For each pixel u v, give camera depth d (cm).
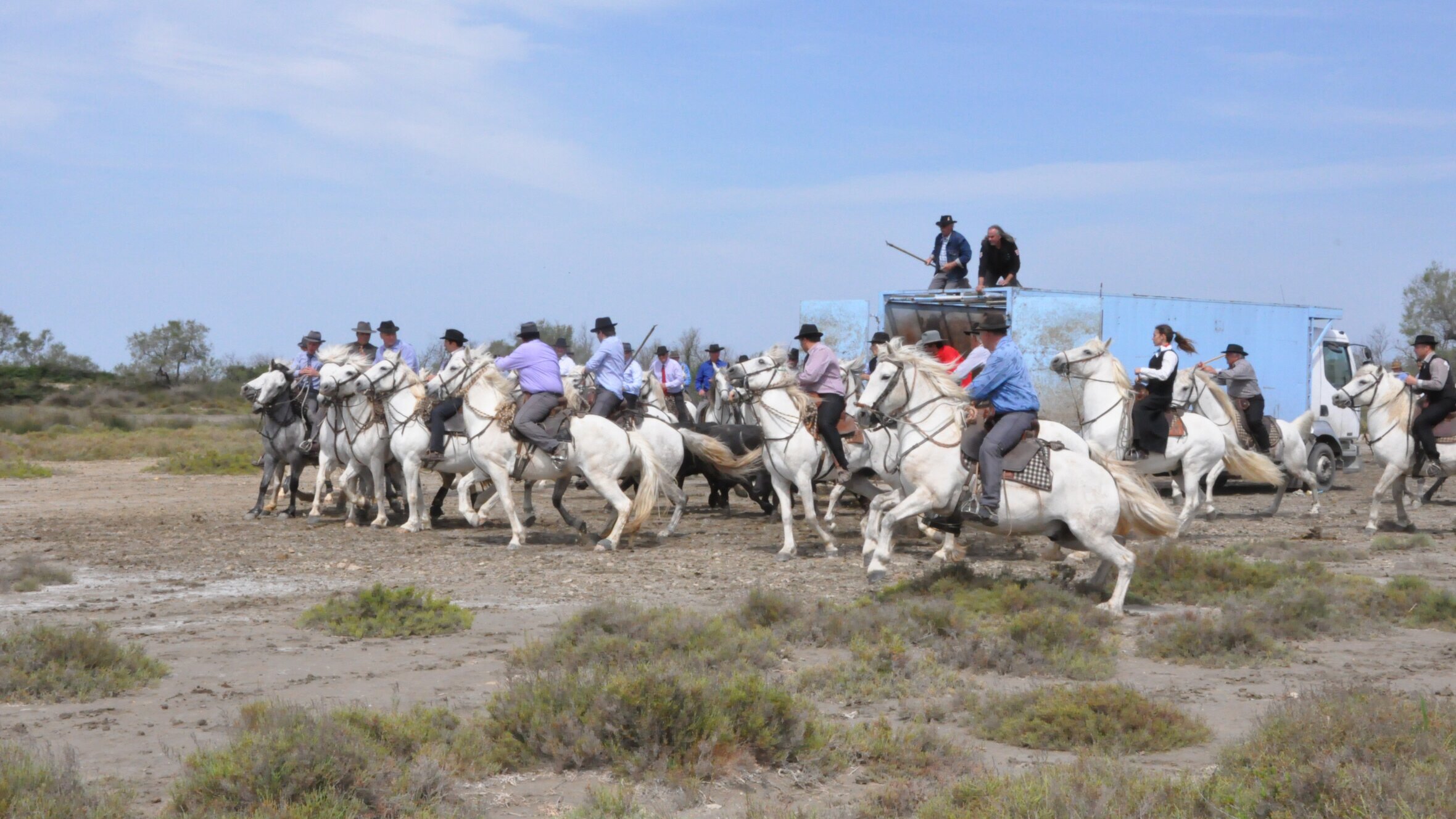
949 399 1054
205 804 532
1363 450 3544
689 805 566
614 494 1414
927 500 1044
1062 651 844
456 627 962
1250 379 1869
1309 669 834
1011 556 1380
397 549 1445
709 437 1623
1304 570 1176
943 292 1944
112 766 607
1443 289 5572
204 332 7850
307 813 522
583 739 617
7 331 7694
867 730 667
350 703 725
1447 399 1552
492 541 1534
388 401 1602
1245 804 515
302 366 1908
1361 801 491
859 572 1260
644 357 3459
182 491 2345
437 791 565
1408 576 1098
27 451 3541
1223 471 2239
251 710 656
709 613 1020
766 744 621
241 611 1048
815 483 1564
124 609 1051
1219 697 760
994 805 527
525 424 1394
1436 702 693
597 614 902
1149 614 1025
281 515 1847
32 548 1461
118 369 7681
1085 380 1515
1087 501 987
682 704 634
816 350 1410
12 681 741
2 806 512
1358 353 2575
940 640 881
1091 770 576
